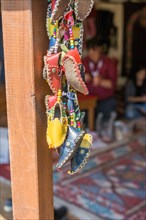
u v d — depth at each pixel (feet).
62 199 6.50
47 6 2.64
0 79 5.16
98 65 10.82
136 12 13.84
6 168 7.29
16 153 2.83
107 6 13.29
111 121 10.57
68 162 2.76
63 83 2.74
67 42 2.69
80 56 2.69
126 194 6.81
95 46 10.69
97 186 7.11
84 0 2.64
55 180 7.29
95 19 13.00
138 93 11.87
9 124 2.79
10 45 2.64
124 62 14.11
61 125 2.70
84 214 6.01
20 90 2.70
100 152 8.97
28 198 2.88
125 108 11.96
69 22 2.65
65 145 2.70
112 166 8.14
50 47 2.66
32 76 2.64
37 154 2.78
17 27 2.60
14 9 2.58
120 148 9.35
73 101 2.77
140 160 8.54
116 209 6.23
